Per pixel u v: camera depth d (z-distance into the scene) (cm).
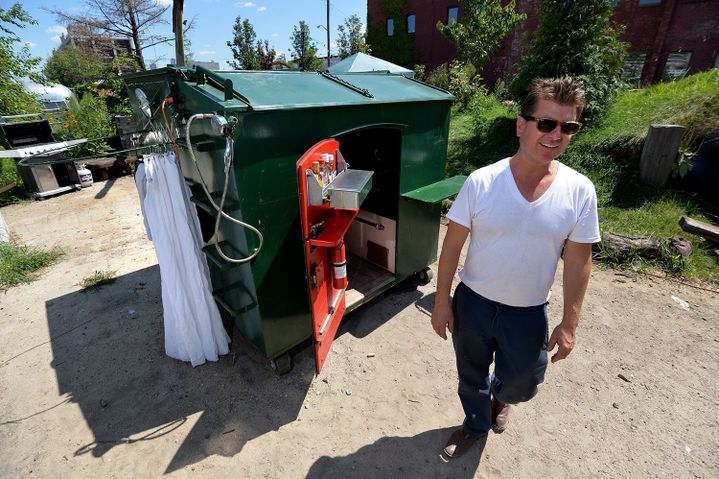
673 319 328
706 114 507
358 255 396
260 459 220
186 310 278
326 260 254
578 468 211
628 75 1395
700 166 489
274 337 258
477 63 1176
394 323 339
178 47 665
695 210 471
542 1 681
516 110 798
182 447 228
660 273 392
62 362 301
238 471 214
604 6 619
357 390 268
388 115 291
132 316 355
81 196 736
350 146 368
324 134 248
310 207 211
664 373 273
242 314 268
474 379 192
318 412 251
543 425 236
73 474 213
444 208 576
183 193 263
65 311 367
